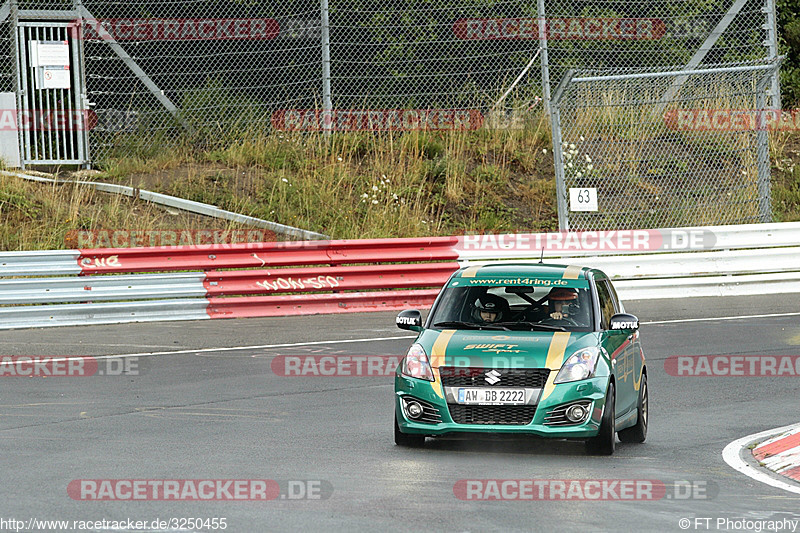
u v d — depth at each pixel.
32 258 48.59
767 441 26.95
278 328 47.91
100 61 65.94
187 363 39.34
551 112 59.09
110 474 22.91
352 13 68.69
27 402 32.16
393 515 19.55
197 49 67.25
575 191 59.00
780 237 59.53
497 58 70.69
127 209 58.97
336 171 65.69
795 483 23.02
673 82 68.75
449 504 20.48
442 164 67.44
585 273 29.59
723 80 65.56
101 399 32.72
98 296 49.16
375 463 24.48
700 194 66.88
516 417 25.39
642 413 28.72
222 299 51.03
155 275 50.16
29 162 61.88
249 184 63.56
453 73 70.19
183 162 64.94
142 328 48.03
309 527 18.66
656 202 66.19
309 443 26.75
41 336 45.72
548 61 71.12
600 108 68.69
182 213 59.53
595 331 27.52
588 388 25.42
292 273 52.31
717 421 30.36
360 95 69.06
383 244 54.53
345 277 53.31
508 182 68.00
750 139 67.81
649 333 46.16
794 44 79.94
